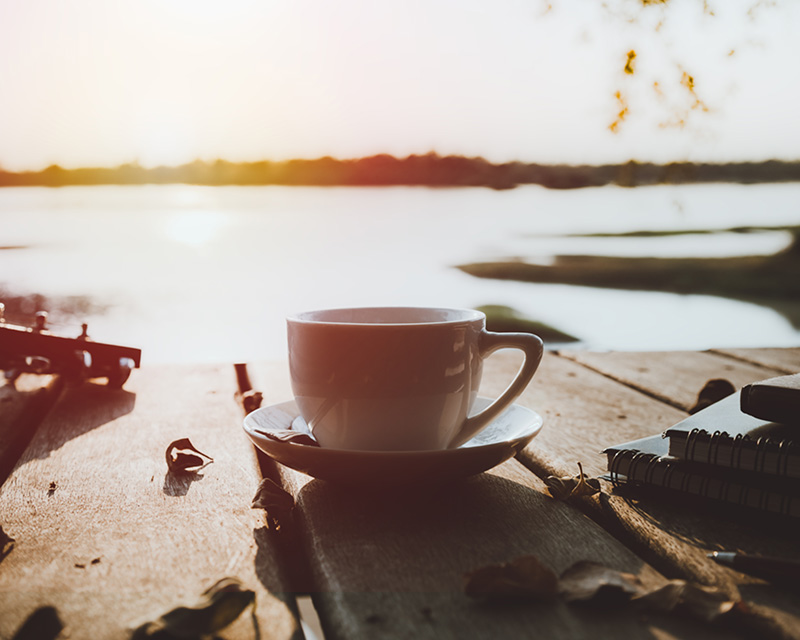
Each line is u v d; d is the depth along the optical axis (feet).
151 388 2.39
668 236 35.94
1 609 1.24
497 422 1.77
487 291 13.29
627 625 1.20
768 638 1.18
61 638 1.18
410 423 1.54
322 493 1.57
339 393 1.53
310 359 1.54
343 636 1.19
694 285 15.03
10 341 2.28
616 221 46.34
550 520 1.48
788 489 1.47
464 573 1.26
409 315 1.74
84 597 1.27
